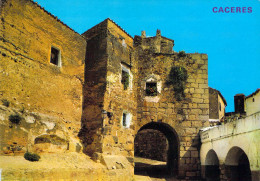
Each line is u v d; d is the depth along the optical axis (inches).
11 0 641.0
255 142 585.0
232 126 703.1
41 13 725.3
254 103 913.5
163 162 1360.7
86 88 857.5
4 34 615.8
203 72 1019.3
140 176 937.5
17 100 629.9
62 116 757.9
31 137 629.6
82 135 816.3
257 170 573.3
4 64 608.7
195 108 989.2
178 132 970.7
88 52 890.7
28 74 668.1
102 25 881.5
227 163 727.7
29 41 681.0
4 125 567.2
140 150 1503.4
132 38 992.9
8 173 478.3
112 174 735.7
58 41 773.9
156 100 984.3
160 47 1178.6
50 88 729.0
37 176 527.5
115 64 877.2
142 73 1002.7
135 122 951.0
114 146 818.8
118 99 870.4
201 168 930.1
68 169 609.3
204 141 911.7
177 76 1000.2
